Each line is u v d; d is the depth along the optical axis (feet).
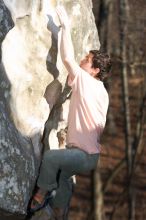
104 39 63.87
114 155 100.42
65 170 26.30
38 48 26.32
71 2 28.50
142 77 74.90
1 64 24.49
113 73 103.96
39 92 26.76
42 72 26.63
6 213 23.70
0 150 23.04
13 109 25.16
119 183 93.56
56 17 27.02
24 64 25.75
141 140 76.23
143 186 93.15
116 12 63.87
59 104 28.89
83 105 26.55
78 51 29.37
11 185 23.36
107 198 90.79
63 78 27.86
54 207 28.63
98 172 66.08
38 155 26.84
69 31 26.99
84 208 92.22
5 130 23.52
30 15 25.86
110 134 103.35
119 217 88.02
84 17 29.45
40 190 26.04
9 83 24.90
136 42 63.52
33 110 26.58
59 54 27.12
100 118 26.76
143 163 95.40
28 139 26.04
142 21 61.77
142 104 69.21
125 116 74.95
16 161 23.72
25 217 25.70
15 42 25.32
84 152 26.37
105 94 27.17
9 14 24.47
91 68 27.43
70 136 26.66
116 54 66.23
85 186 95.96
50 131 28.58
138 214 90.43
